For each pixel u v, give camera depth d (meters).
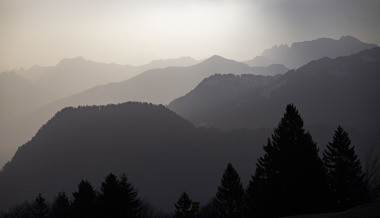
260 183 60.22
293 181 53.16
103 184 60.44
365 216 29.98
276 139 58.38
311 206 52.28
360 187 58.34
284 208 53.06
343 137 59.97
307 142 55.28
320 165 54.28
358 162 59.53
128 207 60.19
